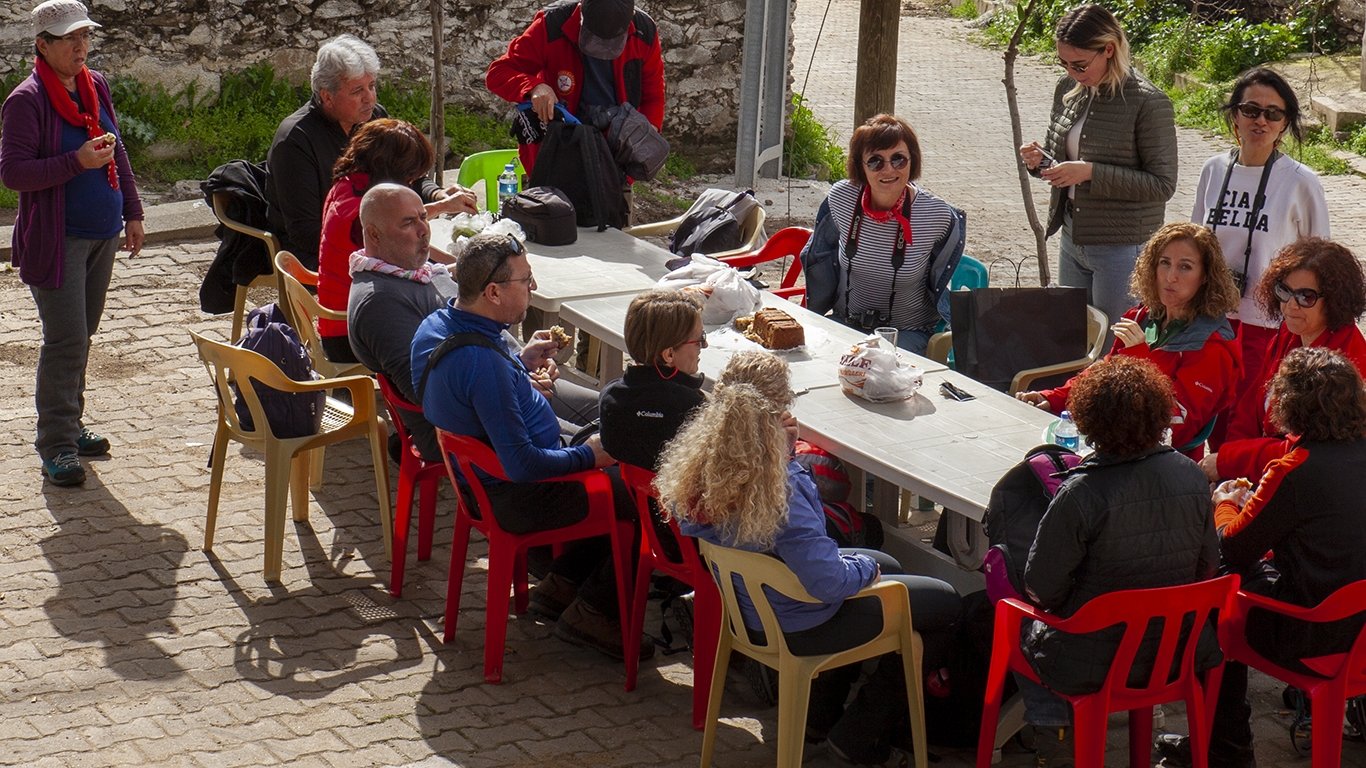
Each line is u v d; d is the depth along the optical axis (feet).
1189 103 51.72
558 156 21.59
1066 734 12.67
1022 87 56.18
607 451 13.60
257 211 21.84
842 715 13.30
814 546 11.43
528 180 22.38
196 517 17.56
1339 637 11.62
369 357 15.76
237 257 21.98
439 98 25.52
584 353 22.80
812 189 37.19
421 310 15.78
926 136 46.24
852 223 18.67
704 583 13.28
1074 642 11.07
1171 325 14.78
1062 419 13.71
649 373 13.28
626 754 12.96
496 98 36.24
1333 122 44.86
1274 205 16.90
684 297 13.23
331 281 18.29
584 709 13.80
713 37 37.01
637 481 13.52
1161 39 57.77
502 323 14.17
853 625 11.83
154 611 15.23
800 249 21.76
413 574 16.57
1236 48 53.52
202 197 30.55
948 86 55.93
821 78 56.59
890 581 12.05
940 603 12.67
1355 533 11.48
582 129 21.43
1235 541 12.03
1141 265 14.78
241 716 13.24
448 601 14.92
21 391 21.15
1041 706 11.67
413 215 15.79
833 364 15.99
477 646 14.98
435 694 13.91
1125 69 17.87
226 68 33.60
